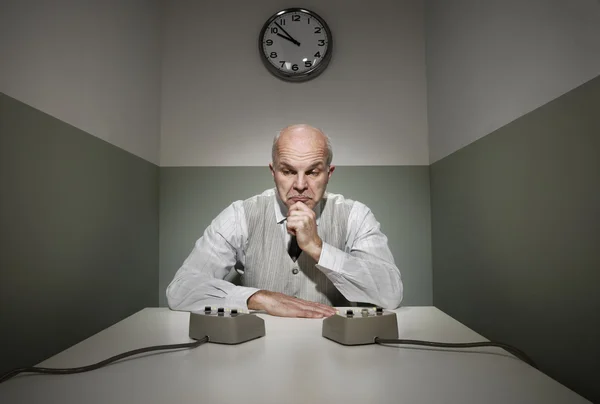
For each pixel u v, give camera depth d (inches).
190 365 31.1
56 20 52.6
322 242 55.1
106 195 67.2
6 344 41.7
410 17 100.6
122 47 75.0
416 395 25.4
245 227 64.0
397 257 98.2
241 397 25.1
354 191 98.9
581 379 43.2
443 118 88.9
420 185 99.3
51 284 50.3
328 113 99.6
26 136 45.7
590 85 41.6
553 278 48.3
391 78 100.3
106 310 66.6
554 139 48.3
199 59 100.1
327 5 100.3
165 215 97.6
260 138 99.3
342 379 28.0
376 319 37.0
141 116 85.4
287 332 40.9
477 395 25.4
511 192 58.8
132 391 26.3
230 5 100.6
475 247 72.2
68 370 29.5
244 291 51.4
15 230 43.4
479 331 70.8
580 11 43.1
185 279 54.8
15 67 44.0
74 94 56.9
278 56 98.7
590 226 41.7
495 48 63.9
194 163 98.7
